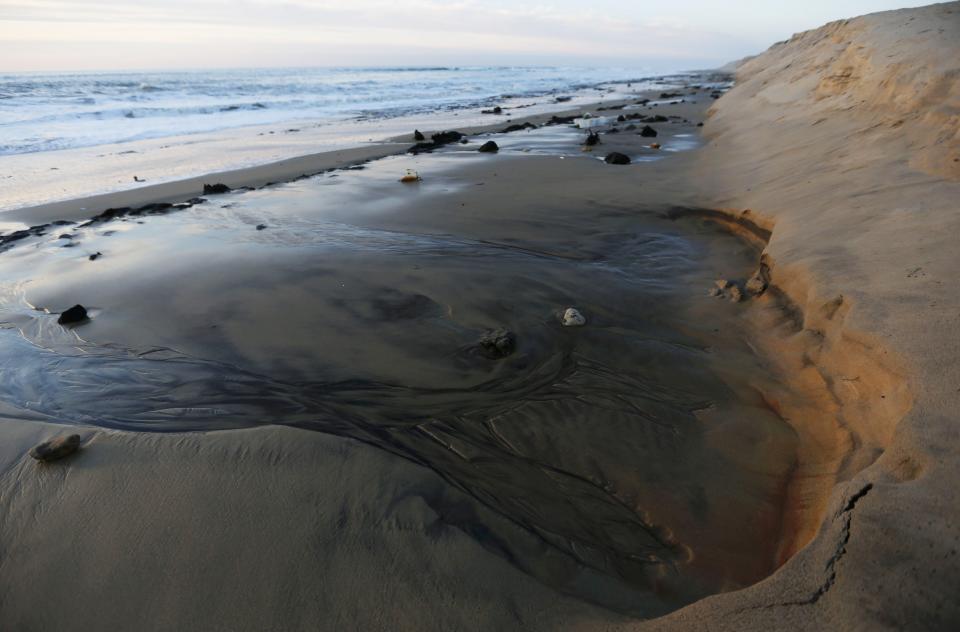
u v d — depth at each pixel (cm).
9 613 238
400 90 4159
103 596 237
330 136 1777
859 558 198
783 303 465
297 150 1491
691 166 1018
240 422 363
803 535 258
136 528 264
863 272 409
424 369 423
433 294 545
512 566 240
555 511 287
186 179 1126
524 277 579
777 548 262
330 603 225
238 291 564
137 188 1054
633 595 237
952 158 539
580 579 243
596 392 389
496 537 261
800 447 323
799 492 291
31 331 500
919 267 384
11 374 431
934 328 311
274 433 326
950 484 212
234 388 404
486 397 388
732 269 592
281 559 243
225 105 2619
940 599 179
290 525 260
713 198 785
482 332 474
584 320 485
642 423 356
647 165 1075
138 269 629
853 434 302
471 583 230
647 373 410
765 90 1503
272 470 296
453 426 357
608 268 607
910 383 279
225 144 1609
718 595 204
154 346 467
